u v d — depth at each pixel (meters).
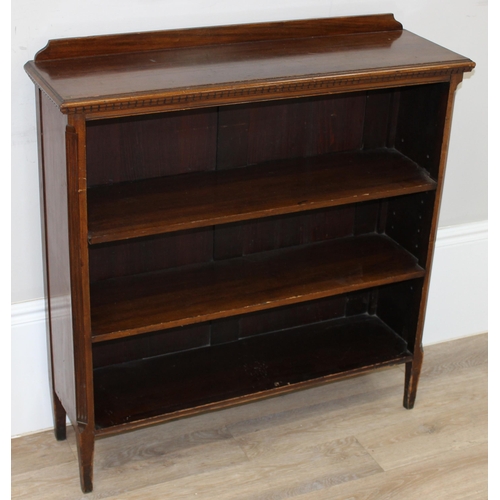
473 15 2.67
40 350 2.53
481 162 2.96
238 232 2.57
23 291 2.45
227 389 2.51
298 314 2.84
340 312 2.90
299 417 2.71
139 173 2.34
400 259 2.60
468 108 2.83
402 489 2.42
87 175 2.27
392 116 2.56
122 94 1.86
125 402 2.41
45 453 2.53
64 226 2.02
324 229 2.71
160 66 2.08
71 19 2.14
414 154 2.50
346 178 2.41
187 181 2.36
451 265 3.06
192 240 2.52
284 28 2.36
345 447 2.58
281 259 2.61
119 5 2.17
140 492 2.38
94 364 2.57
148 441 2.58
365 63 2.15
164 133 2.32
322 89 2.08
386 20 2.49
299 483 2.43
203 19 2.29
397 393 2.85
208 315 2.29
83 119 1.85
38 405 2.60
